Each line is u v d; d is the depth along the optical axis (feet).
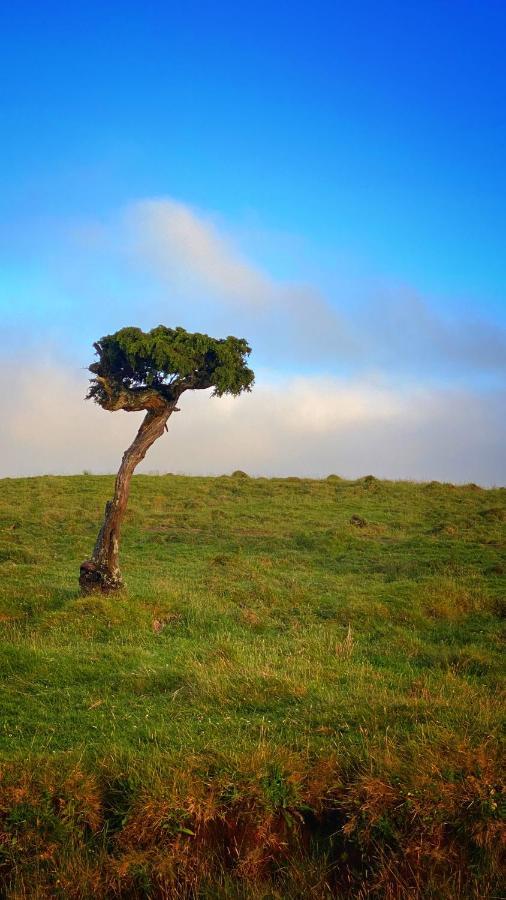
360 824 23.53
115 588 53.57
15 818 23.12
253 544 83.71
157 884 22.50
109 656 39.83
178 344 52.90
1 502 106.42
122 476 54.95
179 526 93.76
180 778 24.35
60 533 87.76
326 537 84.17
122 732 29.17
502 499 114.32
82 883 22.08
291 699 32.71
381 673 37.96
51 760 25.48
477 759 25.16
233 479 128.47
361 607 52.65
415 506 108.27
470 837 23.49
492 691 35.04
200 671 36.06
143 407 55.57
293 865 23.34
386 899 22.43
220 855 23.70
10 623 47.47
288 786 24.36
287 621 51.21
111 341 53.98
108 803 24.17
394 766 24.71
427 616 52.95
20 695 33.81
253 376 56.85
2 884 22.15
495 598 56.39
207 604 53.16
